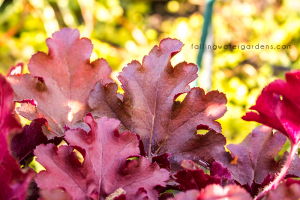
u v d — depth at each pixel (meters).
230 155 0.41
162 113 0.39
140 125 0.39
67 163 0.34
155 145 0.38
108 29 2.31
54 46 0.39
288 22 2.14
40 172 0.34
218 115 0.38
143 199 0.34
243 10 2.27
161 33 2.50
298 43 2.10
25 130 0.38
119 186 0.35
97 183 0.35
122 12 2.35
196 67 0.39
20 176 0.31
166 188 0.38
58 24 2.23
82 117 0.39
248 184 0.39
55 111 0.38
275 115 0.35
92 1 2.15
